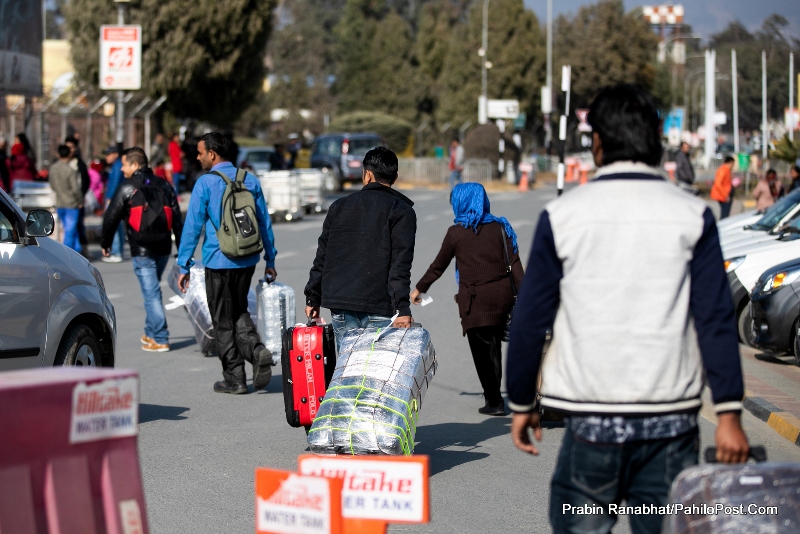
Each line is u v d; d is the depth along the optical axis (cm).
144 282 1268
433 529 637
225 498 698
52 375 351
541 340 387
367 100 10062
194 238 997
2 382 336
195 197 991
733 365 371
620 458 378
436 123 10194
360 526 400
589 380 376
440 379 1134
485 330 934
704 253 380
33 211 786
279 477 392
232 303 1015
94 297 867
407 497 396
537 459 808
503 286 920
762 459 377
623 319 375
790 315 1187
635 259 377
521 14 8956
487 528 639
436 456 817
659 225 379
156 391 1055
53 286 816
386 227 763
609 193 386
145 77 4188
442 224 3102
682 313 378
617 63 8606
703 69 9762
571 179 6938
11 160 2617
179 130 5166
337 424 699
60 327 815
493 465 789
